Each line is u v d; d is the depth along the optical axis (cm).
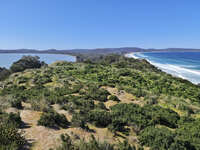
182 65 8944
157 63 10262
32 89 1902
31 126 680
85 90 1844
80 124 748
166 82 3027
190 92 2467
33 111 897
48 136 602
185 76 5594
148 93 1922
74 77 2956
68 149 494
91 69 3991
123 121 891
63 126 735
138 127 868
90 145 520
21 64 6438
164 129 849
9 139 500
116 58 9662
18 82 2539
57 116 753
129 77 3238
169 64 9588
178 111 1421
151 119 1038
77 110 1038
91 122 848
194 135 870
